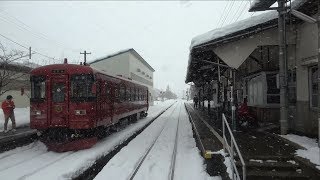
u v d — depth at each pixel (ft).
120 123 57.88
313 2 33.04
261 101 49.03
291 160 26.35
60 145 36.86
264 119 48.60
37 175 26.12
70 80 38.55
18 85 74.64
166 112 121.90
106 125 44.75
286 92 36.40
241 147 30.63
